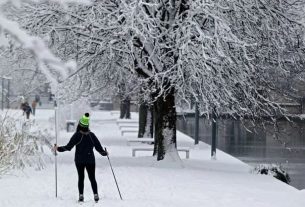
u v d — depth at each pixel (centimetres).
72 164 3938
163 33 3778
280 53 4059
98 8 3831
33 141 3591
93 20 3816
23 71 4353
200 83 3625
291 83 4456
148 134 6750
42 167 3588
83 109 8556
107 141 6744
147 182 3084
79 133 2433
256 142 7881
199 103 3959
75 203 2377
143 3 3391
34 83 4328
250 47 3888
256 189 3011
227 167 4381
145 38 3412
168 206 2359
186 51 3491
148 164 4131
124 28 3494
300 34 4097
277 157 5891
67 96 4253
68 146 2442
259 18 3894
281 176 3997
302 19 4231
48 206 2302
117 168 3725
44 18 3916
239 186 3108
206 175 3538
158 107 4219
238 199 2645
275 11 3972
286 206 2481
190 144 6756
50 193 2661
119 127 8994
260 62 4034
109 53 3978
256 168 4053
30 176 3197
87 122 2433
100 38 3934
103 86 4425
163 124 4181
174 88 4088
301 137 8675
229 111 4141
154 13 3891
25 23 3866
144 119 6750
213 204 2488
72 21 3962
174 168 3925
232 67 3756
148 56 3897
